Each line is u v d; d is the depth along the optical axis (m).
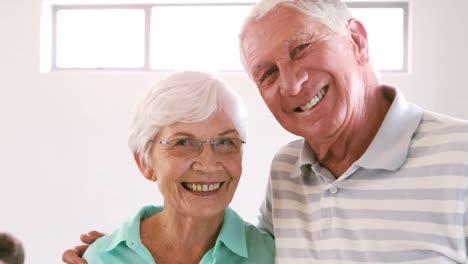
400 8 4.16
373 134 1.38
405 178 1.28
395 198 1.29
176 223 1.48
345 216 1.36
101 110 4.21
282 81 1.30
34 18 4.32
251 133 4.06
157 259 1.50
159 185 1.45
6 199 4.25
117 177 4.18
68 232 4.19
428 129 1.31
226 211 1.56
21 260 2.42
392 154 1.30
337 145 1.38
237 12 4.29
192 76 1.41
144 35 4.38
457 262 1.21
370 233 1.31
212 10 4.31
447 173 1.22
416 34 3.96
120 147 4.18
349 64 1.32
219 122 1.40
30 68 4.30
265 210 1.63
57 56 4.49
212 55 4.32
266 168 4.03
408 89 3.97
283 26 1.29
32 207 4.23
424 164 1.26
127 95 4.20
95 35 4.44
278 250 1.48
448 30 3.93
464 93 3.91
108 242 1.53
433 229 1.23
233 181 1.45
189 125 1.38
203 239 1.49
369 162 1.32
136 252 1.49
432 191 1.24
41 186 4.23
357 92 1.33
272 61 1.31
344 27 1.31
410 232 1.26
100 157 4.20
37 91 4.28
